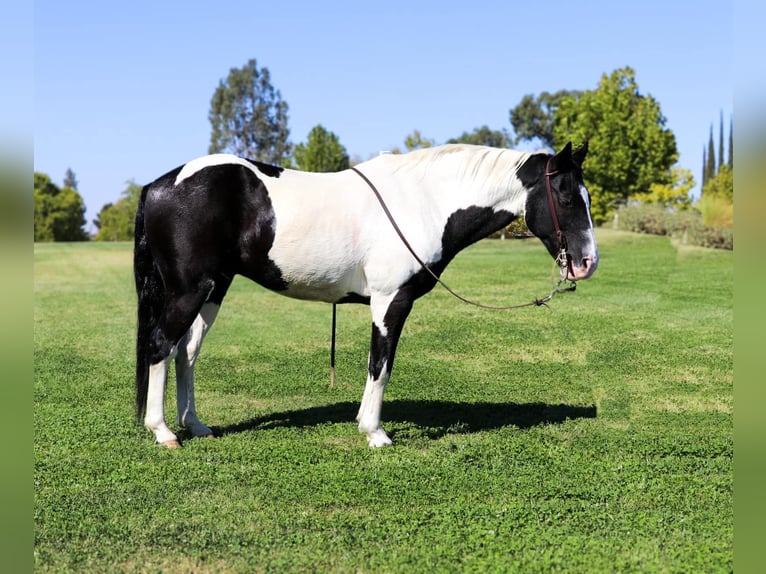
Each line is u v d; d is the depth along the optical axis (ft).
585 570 13.73
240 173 18.99
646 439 21.63
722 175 95.40
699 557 14.15
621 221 111.86
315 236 19.16
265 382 28.68
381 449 20.16
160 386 19.92
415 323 41.81
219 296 20.58
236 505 16.33
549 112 241.14
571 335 38.65
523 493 17.24
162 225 18.80
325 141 158.40
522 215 21.02
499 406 25.72
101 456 19.27
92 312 46.96
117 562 13.79
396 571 13.58
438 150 20.61
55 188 194.39
